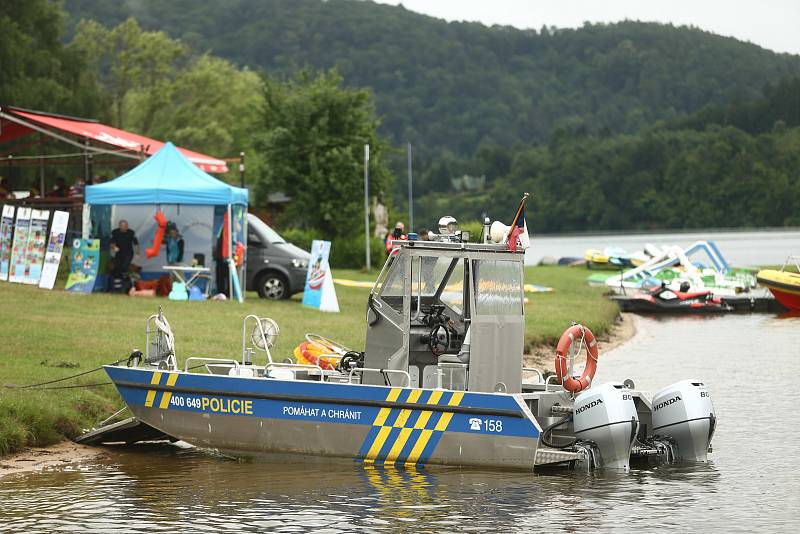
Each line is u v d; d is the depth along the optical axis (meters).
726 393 39.50
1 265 58.56
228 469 27.17
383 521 22.20
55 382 32.69
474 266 27.39
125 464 27.78
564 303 70.94
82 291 56.22
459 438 26.17
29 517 22.56
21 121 66.44
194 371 34.81
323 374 29.72
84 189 59.16
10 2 119.56
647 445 27.89
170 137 152.75
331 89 113.44
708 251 97.06
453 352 27.55
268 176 111.44
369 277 88.81
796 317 76.00
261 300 59.28
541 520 22.34
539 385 30.36
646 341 58.91
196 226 58.41
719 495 24.45
